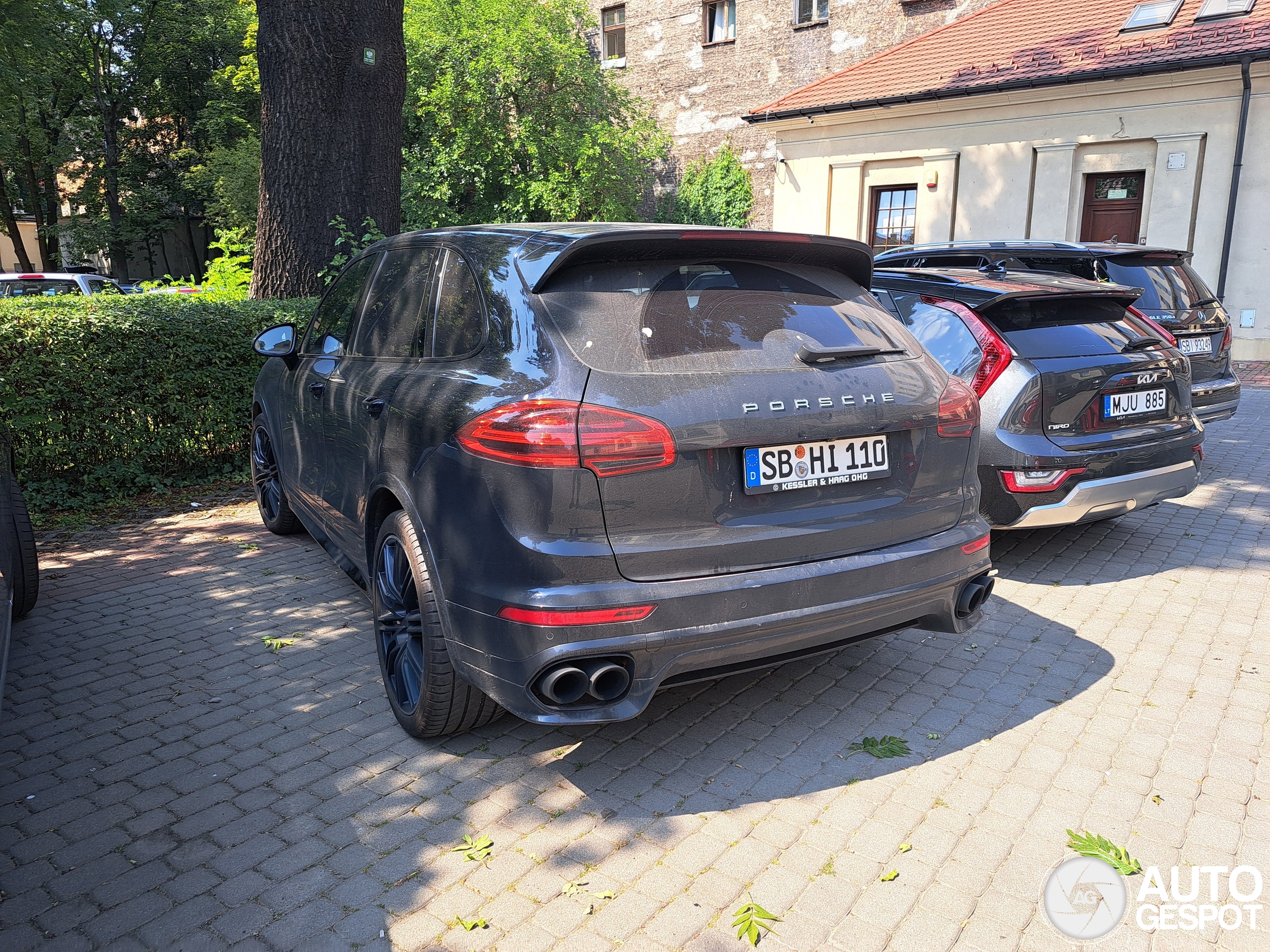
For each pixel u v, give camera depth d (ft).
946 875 7.85
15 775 9.64
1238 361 44.88
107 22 96.99
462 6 68.59
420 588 9.33
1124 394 15.20
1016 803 8.89
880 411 9.08
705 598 8.13
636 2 77.97
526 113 70.64
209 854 8.28
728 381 8.41
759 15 70.64
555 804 9.02
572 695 8.04
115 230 106.52
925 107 52.37
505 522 8.09
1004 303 15.20
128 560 17.15
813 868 7.97
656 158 75.92
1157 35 47.01
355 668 12.24
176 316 21.35
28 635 13.53
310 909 7.53
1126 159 46.91
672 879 7.86
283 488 16.49
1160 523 18.80
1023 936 7.11
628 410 7.94
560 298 8.64
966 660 12.25
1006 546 17.40
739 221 73.51
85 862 8.18
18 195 108.47
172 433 21.83
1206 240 45.09
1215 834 8.34
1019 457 14.47
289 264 26.09
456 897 7.66
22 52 69.36
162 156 110.32
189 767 9.78
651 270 9.04
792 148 59.21
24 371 19.47
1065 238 49.24
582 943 7.09
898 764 9.64
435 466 8.94
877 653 12.58
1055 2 55.52
